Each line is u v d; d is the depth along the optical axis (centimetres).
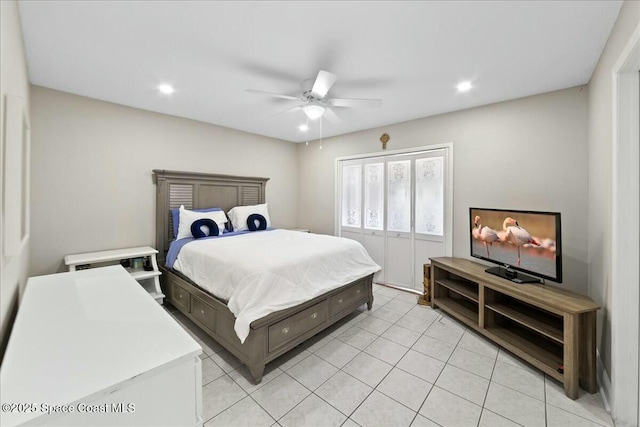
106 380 82
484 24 173
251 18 168
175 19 169
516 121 297
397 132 399
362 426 162
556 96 272
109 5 156
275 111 347
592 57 211
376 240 432
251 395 188
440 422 165
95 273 200
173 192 364
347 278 284
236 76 248
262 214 436
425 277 347
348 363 225
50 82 261
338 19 168
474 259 330
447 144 350
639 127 159
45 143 273
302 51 206
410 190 391
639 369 158
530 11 160
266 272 217
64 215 285
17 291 171
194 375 98
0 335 119
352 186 460
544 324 221
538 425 163
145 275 303
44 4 154
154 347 100
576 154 261
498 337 243
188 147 382
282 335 216
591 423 164
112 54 210
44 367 88
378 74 243
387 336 269
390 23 172
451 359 230
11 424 67
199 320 258
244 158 454
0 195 115
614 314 165
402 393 190
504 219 272
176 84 266
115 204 319
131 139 330
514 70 234
